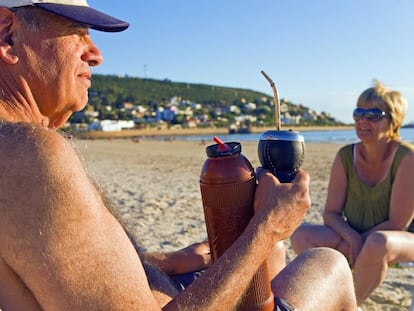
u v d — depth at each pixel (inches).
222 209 65.8
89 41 68.6
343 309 86.6
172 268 94.0
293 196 64.4
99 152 1465.3
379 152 147.7
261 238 62.5
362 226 152.5
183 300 59.9
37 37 62.8
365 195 151.6
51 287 52.8
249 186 65.8
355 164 153.2
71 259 52.7
